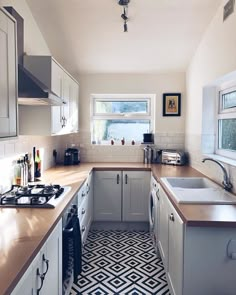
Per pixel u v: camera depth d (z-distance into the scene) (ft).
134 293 7.68
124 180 12.17
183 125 13.70
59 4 8.87
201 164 10.62
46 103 7.88
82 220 9.18
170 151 13.14
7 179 7.68
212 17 9.21
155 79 13.57
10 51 5.45
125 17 9.02
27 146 9.20
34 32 9.65
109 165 12.75
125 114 14.32
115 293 7.68
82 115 13.79
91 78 13.65
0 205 6.07
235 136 8.83
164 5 8.80
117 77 13.61
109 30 10.16
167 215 7.72
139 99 14.24
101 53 11.72
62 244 6.21
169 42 10.88
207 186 9.12
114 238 11.55
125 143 14.29
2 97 5.06
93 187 12.20
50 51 11.41
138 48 11.35
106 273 8.70
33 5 9.01
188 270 5.70
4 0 7.32
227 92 9.35
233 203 6.59
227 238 5.61
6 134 5.26
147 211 12.25
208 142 10.46
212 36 9.24
